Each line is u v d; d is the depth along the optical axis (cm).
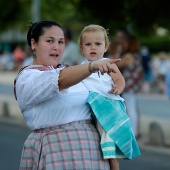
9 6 3488
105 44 789
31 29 730
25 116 722
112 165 734
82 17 2142
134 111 1939
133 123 1950
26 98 697
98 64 643
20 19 3747
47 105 703
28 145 717
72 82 664
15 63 6806
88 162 698
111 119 720
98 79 731
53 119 705
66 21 5862
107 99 726
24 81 693
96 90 725
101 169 708
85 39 780
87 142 705
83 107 718
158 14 1933
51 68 717
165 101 3509
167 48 8681
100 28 781
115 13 2048
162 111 2994
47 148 698
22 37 8356
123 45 1873
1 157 1791
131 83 1872
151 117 2736
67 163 693
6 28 3819
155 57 8125
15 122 2614
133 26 2041
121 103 744
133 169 1639
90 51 777
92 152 705
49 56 717
